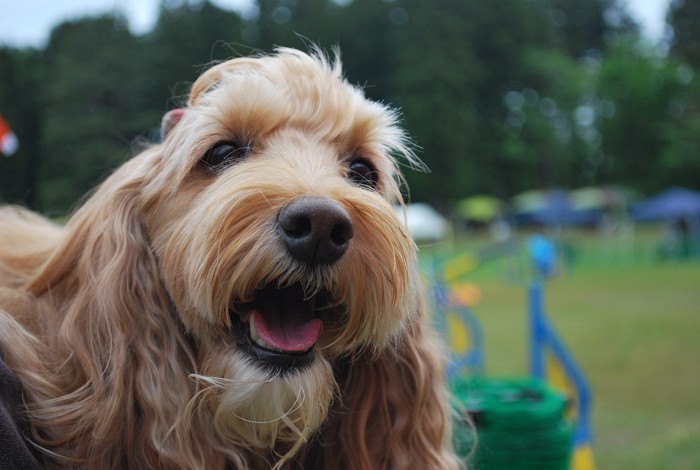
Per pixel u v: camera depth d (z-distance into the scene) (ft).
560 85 52.85
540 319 3.72
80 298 1.89
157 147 2.08
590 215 35.91
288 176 1.84
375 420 2.07
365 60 46.62
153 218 1.97
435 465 2.08
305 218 1.74
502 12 53.06
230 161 1.97
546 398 2.83
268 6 47.26
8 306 1.89
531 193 50.93
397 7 47.16
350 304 1.84
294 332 1.84
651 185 49.44
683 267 20.71
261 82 1.99
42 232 2.26
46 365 1.84
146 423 1.85
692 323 9.61
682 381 6.17
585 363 7.00
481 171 48.55
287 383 1.81
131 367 1.86
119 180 2.02
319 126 2.02
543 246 6.18
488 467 2.59
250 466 1.96
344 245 1.77
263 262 1.76
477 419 2.63
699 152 46.62
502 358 7.34
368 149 2.08
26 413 1.75
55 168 29.73
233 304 1.82
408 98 44.01
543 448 2.62
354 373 2.05
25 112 34.32
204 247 1.79
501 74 52.47
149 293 1.93
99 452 1.80
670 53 56.08
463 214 38.24
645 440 4.47
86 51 34.53
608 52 55.98
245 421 1.84
